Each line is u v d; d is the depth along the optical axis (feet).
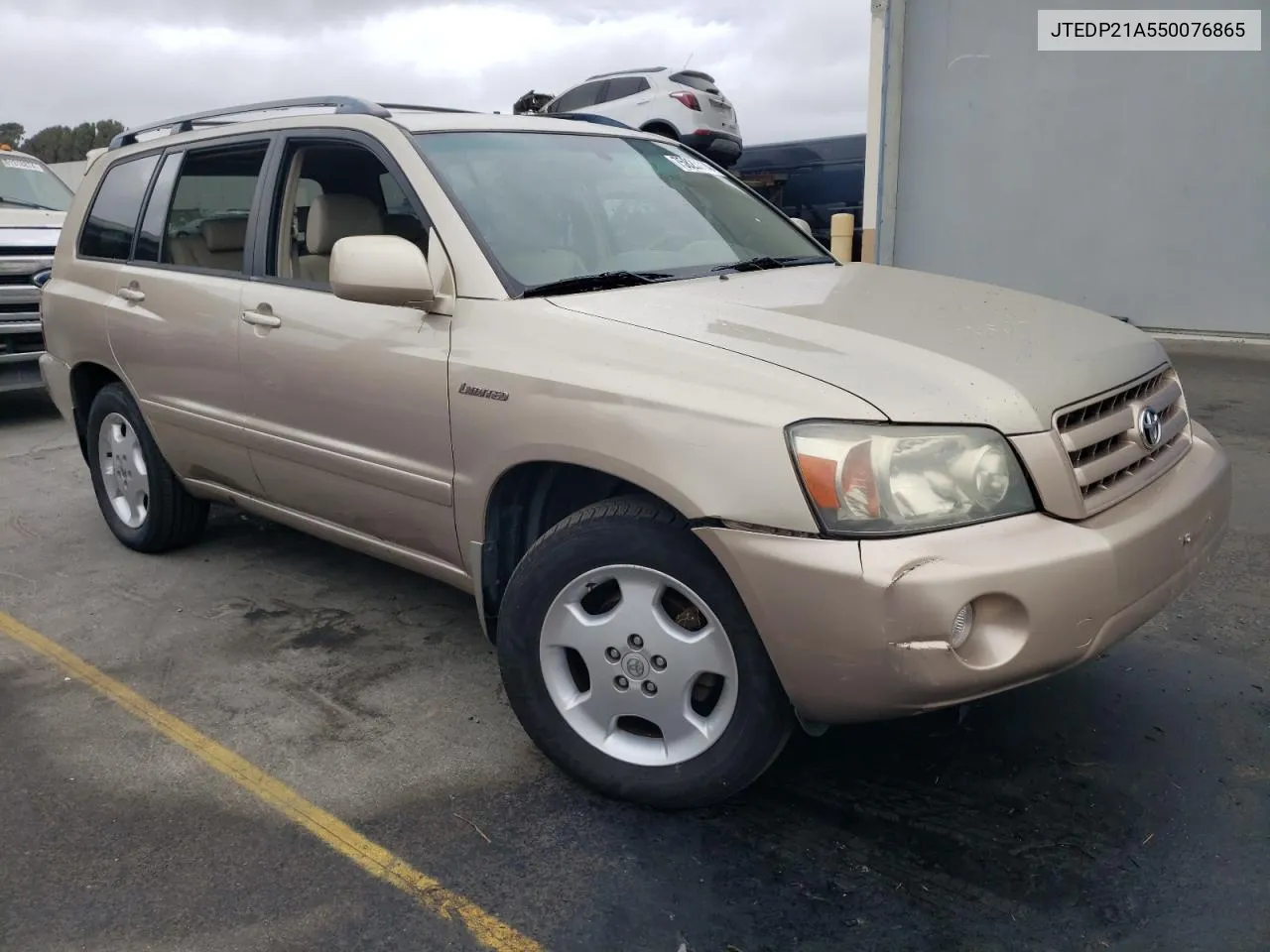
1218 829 8.54
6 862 8.66
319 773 9.89
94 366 15.61
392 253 9.71
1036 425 7.81
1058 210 34.78
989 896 7.86
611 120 13.89
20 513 18.62
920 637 7.26
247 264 12.53
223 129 13.56
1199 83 31.45
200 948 7.64
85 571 15.43
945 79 35.94
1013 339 8.91
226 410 12.78
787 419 7.64
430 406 10.00
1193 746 9.79
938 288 10.84
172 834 9.00
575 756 9.21
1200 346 31.42
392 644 12.68
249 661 12.30
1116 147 33.22
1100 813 8.81
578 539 8.77
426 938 7.69
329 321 11.10
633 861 8.45
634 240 11.39
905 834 8.64
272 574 15.06
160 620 13.57
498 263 10.02
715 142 48.14
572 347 8.98
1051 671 7.73
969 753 9.75
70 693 11.65
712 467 7.86
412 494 10.52
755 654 8.09
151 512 15.31
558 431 8.80
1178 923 7.51
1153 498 8.52
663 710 8.73
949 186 36.73
